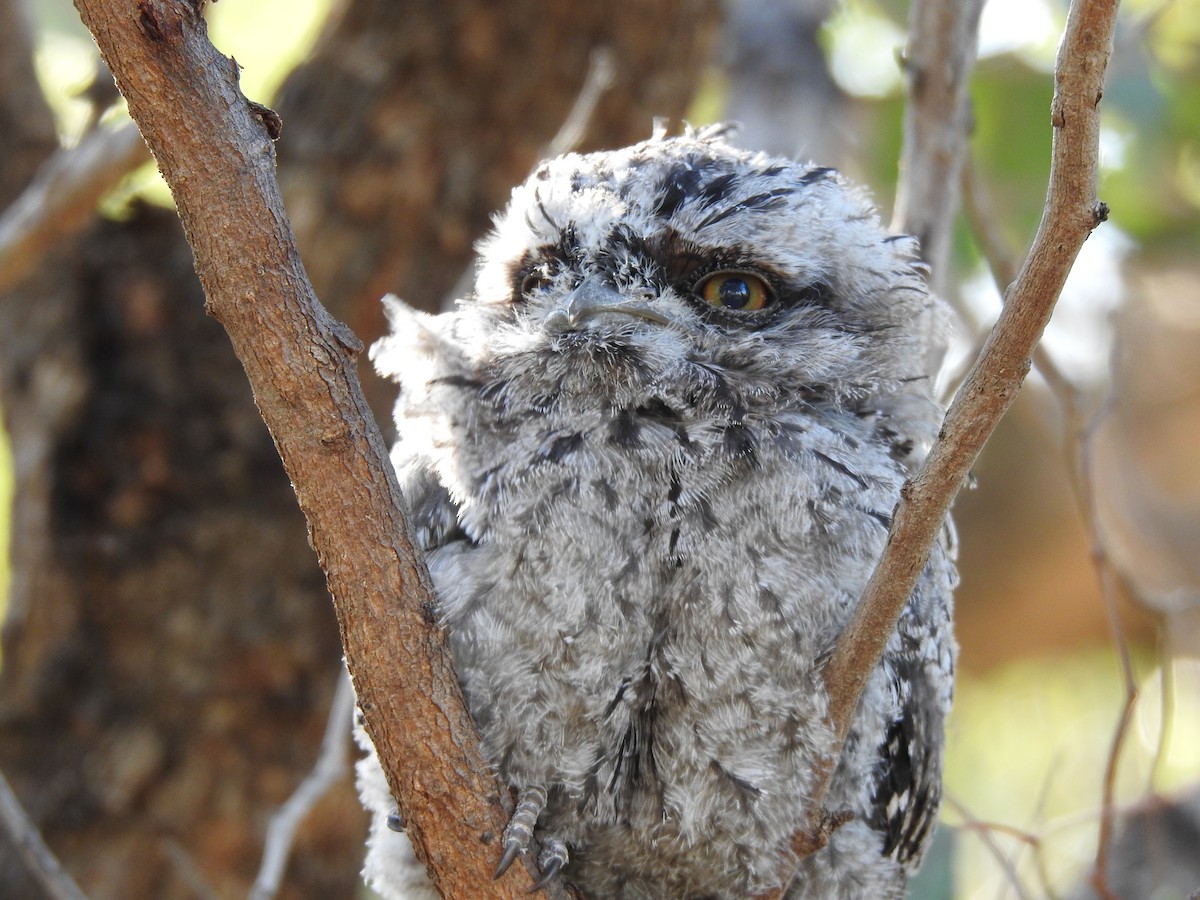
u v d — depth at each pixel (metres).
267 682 12.16
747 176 8.26
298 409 6.17
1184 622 11.12
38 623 12.27
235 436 12.35
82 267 12.34
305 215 12.45
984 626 17.39
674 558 7.04
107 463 12.23
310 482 6.25
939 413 8.16
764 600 6.96
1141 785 14.48
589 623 6.97
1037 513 16.92
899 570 6.26
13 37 13.20
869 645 6.54
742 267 7.99
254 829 12.00
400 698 6.34
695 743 7.06
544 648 6.98
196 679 12.09
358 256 12.52
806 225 8.08
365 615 6.31
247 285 6.05
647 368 7.50
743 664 6.95
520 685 7.00
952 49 9.65
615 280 7.90
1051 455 15.57
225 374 12.39
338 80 12.77
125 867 11.72
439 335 7.98
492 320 8.26
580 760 7.08
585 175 8.45
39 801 11.82
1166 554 16.72
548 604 6.99
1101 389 15.31
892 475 7.52
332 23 13.02
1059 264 5.53
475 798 6.44
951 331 8.68
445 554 7.37
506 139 12.81
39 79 13.50
